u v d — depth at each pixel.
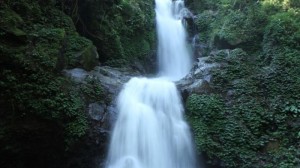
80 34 12.13
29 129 7.79
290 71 10.42
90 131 8.41
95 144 8.50
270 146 9.03
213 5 17.11
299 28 12.17
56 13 10.68
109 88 9.48
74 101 8.38
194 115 9.51
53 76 8.38
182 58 15.69
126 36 14.22
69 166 8.47
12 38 8.15
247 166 8.62
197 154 8.93
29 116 7.74
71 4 11.62
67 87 8.58
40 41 8.92
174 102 9.88
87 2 11.80
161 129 9.38
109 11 13.16
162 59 15.78
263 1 14.47
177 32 16.20
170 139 9.30
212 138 9.09
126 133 8.97
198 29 16.09
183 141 9.20
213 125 9.30
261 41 12.88
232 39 13.05
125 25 14.14
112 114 8.97
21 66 7.81
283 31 11.95
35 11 9.84
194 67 11.38
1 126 7.44
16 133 7.68
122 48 13.40
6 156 7.82
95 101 8.91
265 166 8.56
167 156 9.11
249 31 13.11
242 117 9.48
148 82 10.18
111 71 11.10
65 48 9.84
